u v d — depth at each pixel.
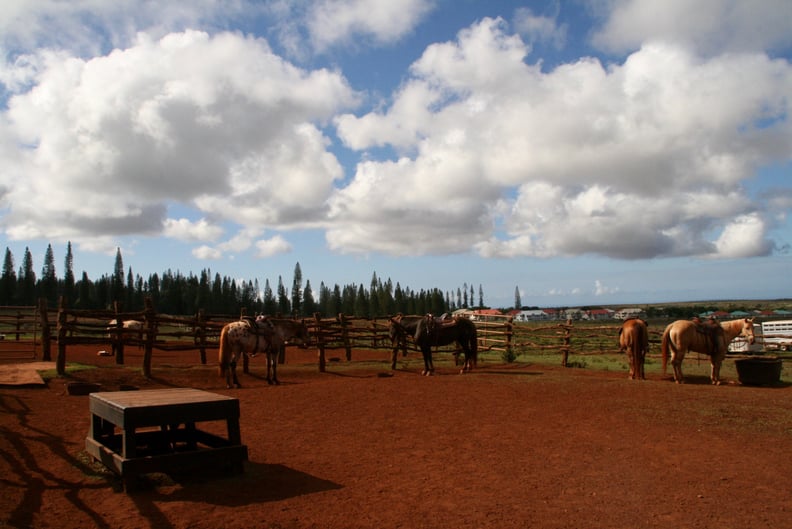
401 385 14.38
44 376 13.57
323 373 17.62
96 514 5.55
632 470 7.16
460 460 7.70
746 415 10.37
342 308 104.44
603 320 112.19
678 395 12.48
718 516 5.60
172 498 6.07
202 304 91.44
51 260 85.94
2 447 7.66
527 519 5.55
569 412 10.88
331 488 6.50
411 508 5.86
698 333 15.27
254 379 15.90
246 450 6.88
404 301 102.88
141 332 14.88
